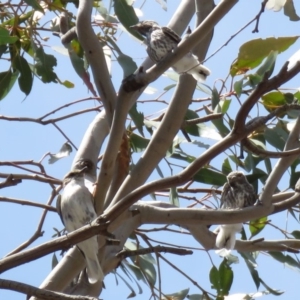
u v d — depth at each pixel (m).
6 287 6.32
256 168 11.71
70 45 10.38
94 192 9.00
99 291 9.88
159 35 11.31
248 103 6.95
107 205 9.36
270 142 10.90
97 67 8.73
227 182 11.75
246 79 9.46
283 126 11.03
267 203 8.66
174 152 11.62
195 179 11.23
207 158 7.16
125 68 10.00
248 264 11.55
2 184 8.37
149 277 11.57
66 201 9.91
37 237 10.47
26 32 11.20
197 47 10.10
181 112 9.64
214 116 10.06
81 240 6.59
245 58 9.69
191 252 7.20
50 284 9.33
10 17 11.74
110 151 8.23
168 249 7.22
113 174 9.17
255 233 11.59
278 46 9.59
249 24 7.64
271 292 11.34
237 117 7.04
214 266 11.41
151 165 9.56
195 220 9.06
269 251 11.44
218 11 7.67
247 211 8.68
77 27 8.73
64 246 6.57
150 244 10.97
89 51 8.72
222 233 11.14
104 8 11.16
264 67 9.13
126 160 9.38
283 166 8.63
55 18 11.73
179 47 7.79
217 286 11.38
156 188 7.07
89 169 10.45
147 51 11.51
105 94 8.79
